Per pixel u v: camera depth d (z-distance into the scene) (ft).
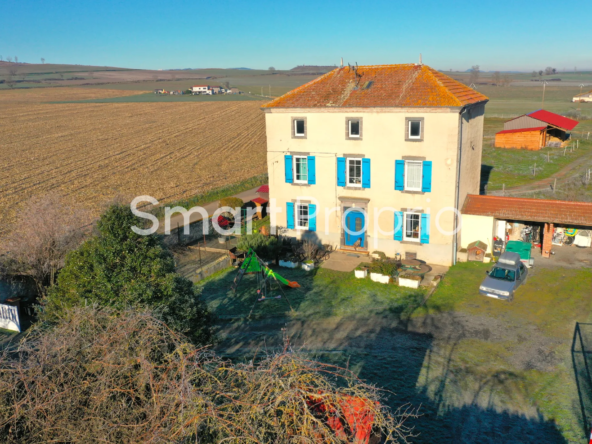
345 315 81.00
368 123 97.96
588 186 153.69
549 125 220.43
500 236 104.37
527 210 99.55
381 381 61.00
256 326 78.28
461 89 101.86
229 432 29.78
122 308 49.39
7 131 314.96
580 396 56.59
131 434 32.42
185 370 33.32
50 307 59.06
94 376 36.78
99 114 412.98
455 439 50.08
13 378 35.47
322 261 104.32
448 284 90.58
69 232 90.84
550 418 53.01
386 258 101.04
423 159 95.14
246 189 178.19
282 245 110.22
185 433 30.01
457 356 66.64
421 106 91.81
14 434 33.58
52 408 33.27
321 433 30.66
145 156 239.50
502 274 85.87
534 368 62.90
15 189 171.94
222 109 457.68
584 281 88.22
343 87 104.42
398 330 75.05
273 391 32.50
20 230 97.09
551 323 74.43
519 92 644.27
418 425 52.31
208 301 88.22
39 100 551.59
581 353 65.77
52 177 192.03
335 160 102.99
